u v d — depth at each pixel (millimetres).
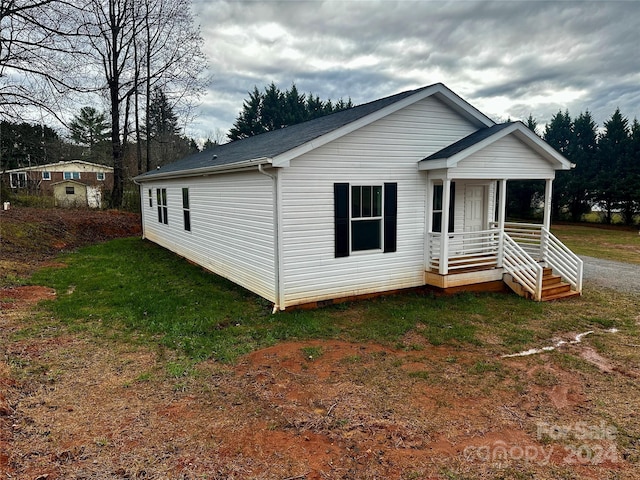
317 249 7414
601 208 29922
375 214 7996
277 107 40969
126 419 3578
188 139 37656
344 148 7469
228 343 5582
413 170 8336
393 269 8352
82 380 4348
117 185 23188
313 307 7488
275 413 3754
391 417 3727
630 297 8711
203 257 10906
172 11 21797
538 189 31328
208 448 3178
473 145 7828
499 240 8914
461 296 8328
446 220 8125
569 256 8984
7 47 12211
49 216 17688
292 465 2994
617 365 5082
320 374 4672
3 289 7938
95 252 13648
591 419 3764
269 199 7199
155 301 7566
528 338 6043
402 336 6070
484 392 4289
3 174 22812
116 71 21625
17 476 2734
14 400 3773
